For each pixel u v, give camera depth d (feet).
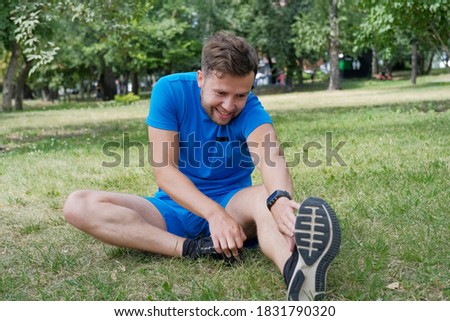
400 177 17.19
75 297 9.64
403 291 9.14
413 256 10.29
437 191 14.89
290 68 121.70
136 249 11.27
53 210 16.33
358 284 9.39
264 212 9.81
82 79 146.30
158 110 10.86
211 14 114.52
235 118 10.80
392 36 47.85
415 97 65.10
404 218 12.84
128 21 38.99
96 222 10.70
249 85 9.95
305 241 8.26
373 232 12.05
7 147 33.91
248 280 9.66
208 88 10.09
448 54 46.06
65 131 43.80
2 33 61.26
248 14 113.29
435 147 23.12
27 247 12.62
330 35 108.47
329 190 16.25
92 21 36.37
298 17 109.50
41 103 139.33
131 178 20.34
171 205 11.42
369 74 164.45
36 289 10.15
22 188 19.48
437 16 43.24
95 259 11.51
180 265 10.59
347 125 34.30
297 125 36.24
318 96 87.45
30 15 33.58
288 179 9.99
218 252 10.12
